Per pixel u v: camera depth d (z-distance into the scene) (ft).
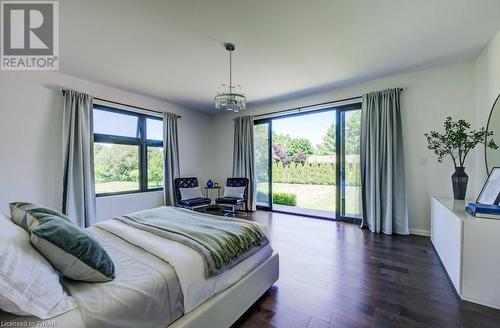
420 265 7.61
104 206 12.28
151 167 14.89
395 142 10.87
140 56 9.06
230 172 18.30
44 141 10.21
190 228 6.00
